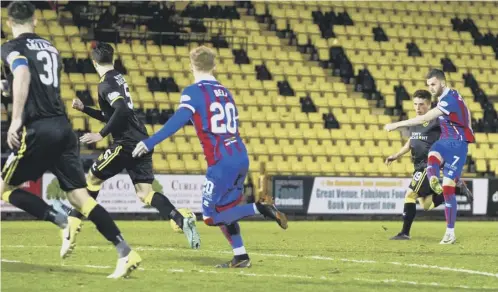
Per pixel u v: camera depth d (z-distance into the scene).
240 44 75.62
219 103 20.98
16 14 18.75
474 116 73.88
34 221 49.28
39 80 18.41
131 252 18.88
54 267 21.47
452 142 32.00
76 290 17.19
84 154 55.66
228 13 78.50
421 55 80.19
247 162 21.22
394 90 75.38
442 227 47.19
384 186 56.22
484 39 83.50
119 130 26.08
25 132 18.41
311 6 82.12
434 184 31.92
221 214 21.02
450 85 77.81
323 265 23.02
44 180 49.12
